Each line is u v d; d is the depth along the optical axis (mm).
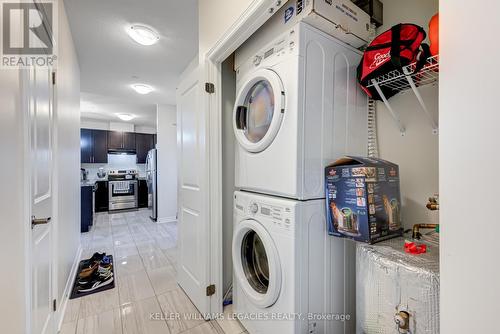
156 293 1986
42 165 1263
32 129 1108
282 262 1146
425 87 1202
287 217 1121
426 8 1199
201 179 1692
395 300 850
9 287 849
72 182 2311
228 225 1848
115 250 3002
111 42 2322
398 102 1318
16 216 915
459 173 467
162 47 2426
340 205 1118
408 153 1283
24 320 971
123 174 6121
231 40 1386
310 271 1146
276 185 1219
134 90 3715
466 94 458
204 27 1669
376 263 918
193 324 1593
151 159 5133
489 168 427
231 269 1866
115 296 1933
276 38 1236
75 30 2127
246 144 1415
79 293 1965
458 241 468
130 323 1602
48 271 1350
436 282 750
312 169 1166
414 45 964
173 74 3082
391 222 1100
